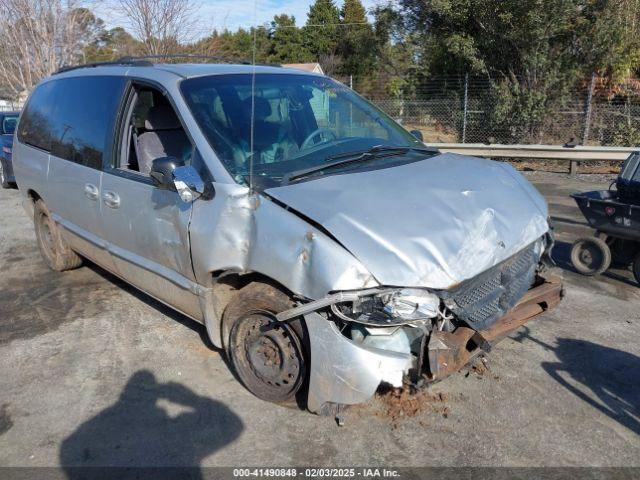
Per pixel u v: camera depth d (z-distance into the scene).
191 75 4.05
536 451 3.10
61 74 5.63
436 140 15.53
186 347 4.36
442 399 3.55
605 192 5.78
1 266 6.49
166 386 3.83
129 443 3.26
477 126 15.31
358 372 2.88
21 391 3.84
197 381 3.87
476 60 15.89
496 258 3.17
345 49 33.88
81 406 3.64
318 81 4.64
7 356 4.34
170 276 3.92
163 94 3.99
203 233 3.45
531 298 3.57
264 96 4.09
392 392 3.56
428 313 2.88
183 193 3.39
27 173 5.82
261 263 3.17
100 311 5.11
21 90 19.25
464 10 16.08
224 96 3.94
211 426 3.38
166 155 4.46
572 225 7.80
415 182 3.45
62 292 5.60
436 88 18.45
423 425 3.33
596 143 14.27
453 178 3.61
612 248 5.85
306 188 3.28
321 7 33.31
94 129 4.64
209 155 3.55
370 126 4.46
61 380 3.96
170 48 16.17
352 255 2.88
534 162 13.31
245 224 3.29
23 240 7.60
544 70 14.88
